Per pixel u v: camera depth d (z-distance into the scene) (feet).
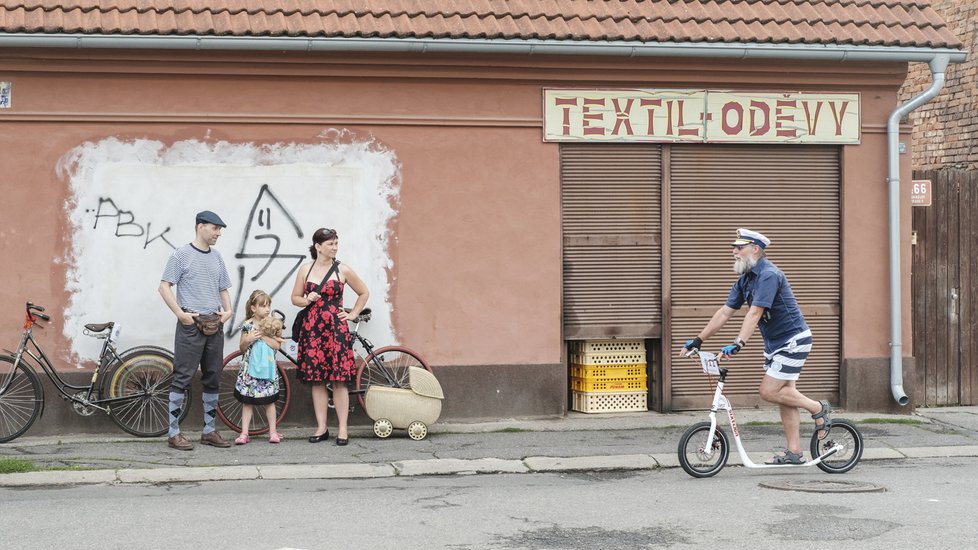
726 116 37.68
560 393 36.83
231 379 34.76
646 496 26.17
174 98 34.76
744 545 21.21
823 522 23.16
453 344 36.24
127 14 34.14
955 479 28.45
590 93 36.83
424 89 35.99
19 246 34.01
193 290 31.99
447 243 36.22
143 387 33.76
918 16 38.93
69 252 34.30
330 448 32.17
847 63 38.14
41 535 21.98
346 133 35.68
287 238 35.45
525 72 36.37
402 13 35.60
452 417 36.22
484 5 36.60
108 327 33.40
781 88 38.09
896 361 38.42
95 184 34.42
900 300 38.65
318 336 32.65
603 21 36.68
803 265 38.58
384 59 35.42
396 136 35.94
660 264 37.65
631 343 38.24
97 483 27.89
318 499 25.86
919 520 23.31
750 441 33.63
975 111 47.50
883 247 38.86
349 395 35.29
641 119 37.17
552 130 36.60
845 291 38.60
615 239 37.37
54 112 34.12
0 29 32.81
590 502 25.44
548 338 36.78
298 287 33.01
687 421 36.40
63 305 34.24
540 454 31.24
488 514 24.11
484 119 36.27
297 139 35.45
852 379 38.58
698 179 37.88
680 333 37.88
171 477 28.35
